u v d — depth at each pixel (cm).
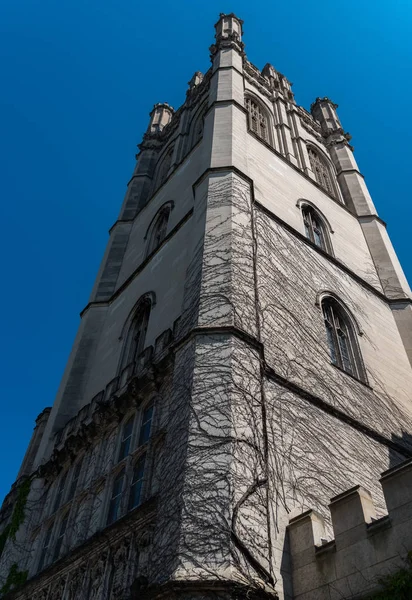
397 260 2873
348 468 1487
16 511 1972
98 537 1400
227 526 1031
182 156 3281
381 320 2367
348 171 3506
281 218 2312
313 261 2211
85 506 1642
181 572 975
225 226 1800
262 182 2430
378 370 2061
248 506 1094
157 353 1772
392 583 912
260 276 1814
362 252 2784
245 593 942
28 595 1633
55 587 1510
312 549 1100
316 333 1877
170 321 1912
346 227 2869
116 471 1609
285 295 1866
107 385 2016
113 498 1551
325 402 1598
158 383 1630
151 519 1258
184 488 1109
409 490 984
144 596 1030
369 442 1655
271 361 1556
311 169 3206
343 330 2123
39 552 1755
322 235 2611
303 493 1288
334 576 1027
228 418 1214
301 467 1343
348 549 1029
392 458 1692
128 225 3303
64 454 1977
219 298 1528
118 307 2558
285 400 1463
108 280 2883
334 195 3259
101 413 1834
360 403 1800
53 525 1777
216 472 1121
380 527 995
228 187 2002
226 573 961
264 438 1261
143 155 4044
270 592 979
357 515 1049
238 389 1291
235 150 2338
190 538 1027
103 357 2367
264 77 3859
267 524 1109
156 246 2639
